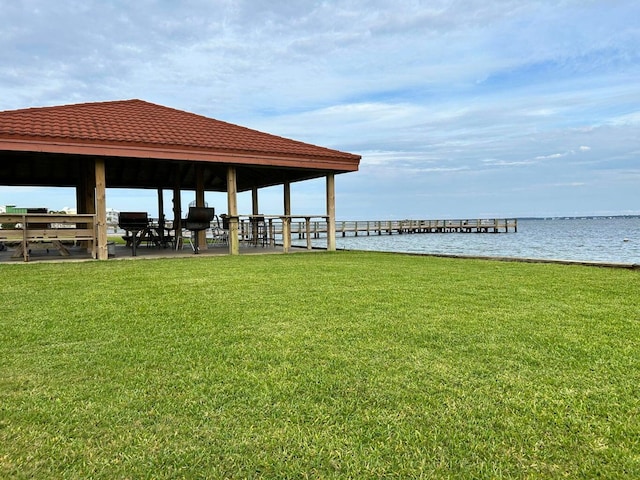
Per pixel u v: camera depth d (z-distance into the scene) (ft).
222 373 7.46
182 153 28.37
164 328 10.26
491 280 17.42
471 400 6.37
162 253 33.22
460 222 157.28
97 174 26.86
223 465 4.84
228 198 31.65
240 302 13.12
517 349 8.59
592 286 15.88
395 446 5.20
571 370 7.50
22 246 27.94
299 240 108.37
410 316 11.27
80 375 7.41
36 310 12.12
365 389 6.77
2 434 5.50
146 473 4.71
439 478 4.60
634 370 7.48
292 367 7.71
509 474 4.65
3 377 7.32
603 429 5.52
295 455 5.03
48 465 4.85
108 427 5.67
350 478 4.61
